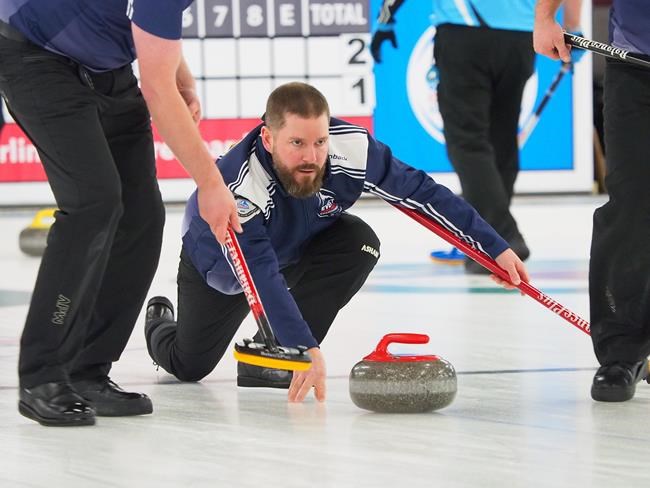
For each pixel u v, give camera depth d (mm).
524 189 26734
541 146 26672
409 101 26016
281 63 25984
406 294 15242
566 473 6348
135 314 8438
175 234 23094
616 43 8742
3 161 26188
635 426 7594
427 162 26141
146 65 7344
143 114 8250
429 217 8836
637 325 8695
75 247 7773
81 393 8242
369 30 25969
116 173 7848
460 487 6078
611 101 8727
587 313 13258
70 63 7797
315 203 8758
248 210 8273
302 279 9219
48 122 7730
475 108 17547
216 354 9500
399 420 7852
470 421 7789
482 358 10430
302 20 25922
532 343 11258
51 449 7121
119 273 8344
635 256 8656
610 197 8789
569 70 26344
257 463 6668
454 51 17438
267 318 8031
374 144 8711
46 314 7848
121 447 7148
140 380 9727
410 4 25844
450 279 16875
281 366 7516
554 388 9016
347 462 6656
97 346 8328
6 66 7809
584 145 26734
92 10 7613
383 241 22609
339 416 8039
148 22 7223
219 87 25922
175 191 26328
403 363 8117
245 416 8086
